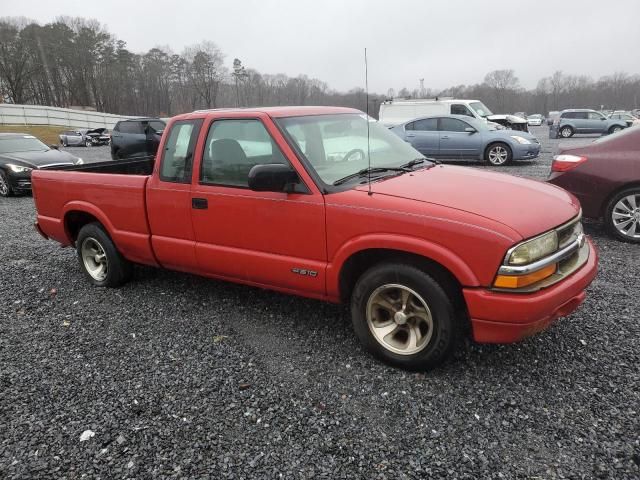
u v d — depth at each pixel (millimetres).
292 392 3098
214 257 3979
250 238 3729
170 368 3453
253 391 3125
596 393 2951
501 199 3158
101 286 5117
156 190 4238
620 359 3309
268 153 3604
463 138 14633
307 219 3391
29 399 3137
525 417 2768
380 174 3662
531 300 2768
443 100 18984
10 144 13156
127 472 2477
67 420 2906
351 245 3213
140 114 87188
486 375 3188
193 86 84000
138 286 5090
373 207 3125
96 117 55281
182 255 4211
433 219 2930
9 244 7207
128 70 85000
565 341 3562
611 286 4586
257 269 3744
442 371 3254
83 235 5070
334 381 3201
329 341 3738
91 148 30906
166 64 85625
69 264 6039
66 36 80812
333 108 4320
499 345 3535
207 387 3189
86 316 4410
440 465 2441
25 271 5805
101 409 3000
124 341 3891
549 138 28719
